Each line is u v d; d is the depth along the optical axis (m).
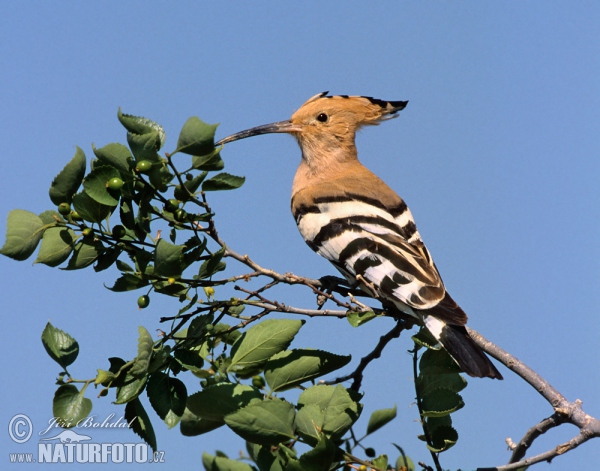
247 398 6.60
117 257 6.82
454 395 7.00
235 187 6.86
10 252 6.38
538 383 7.37
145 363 6.18
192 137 6.34
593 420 6.98
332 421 6.41
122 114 6.49
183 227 6.87
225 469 7.01
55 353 6.37
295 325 6.88
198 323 6.80
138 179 6.60
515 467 6.84
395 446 6.89
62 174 6.41
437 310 7.79
